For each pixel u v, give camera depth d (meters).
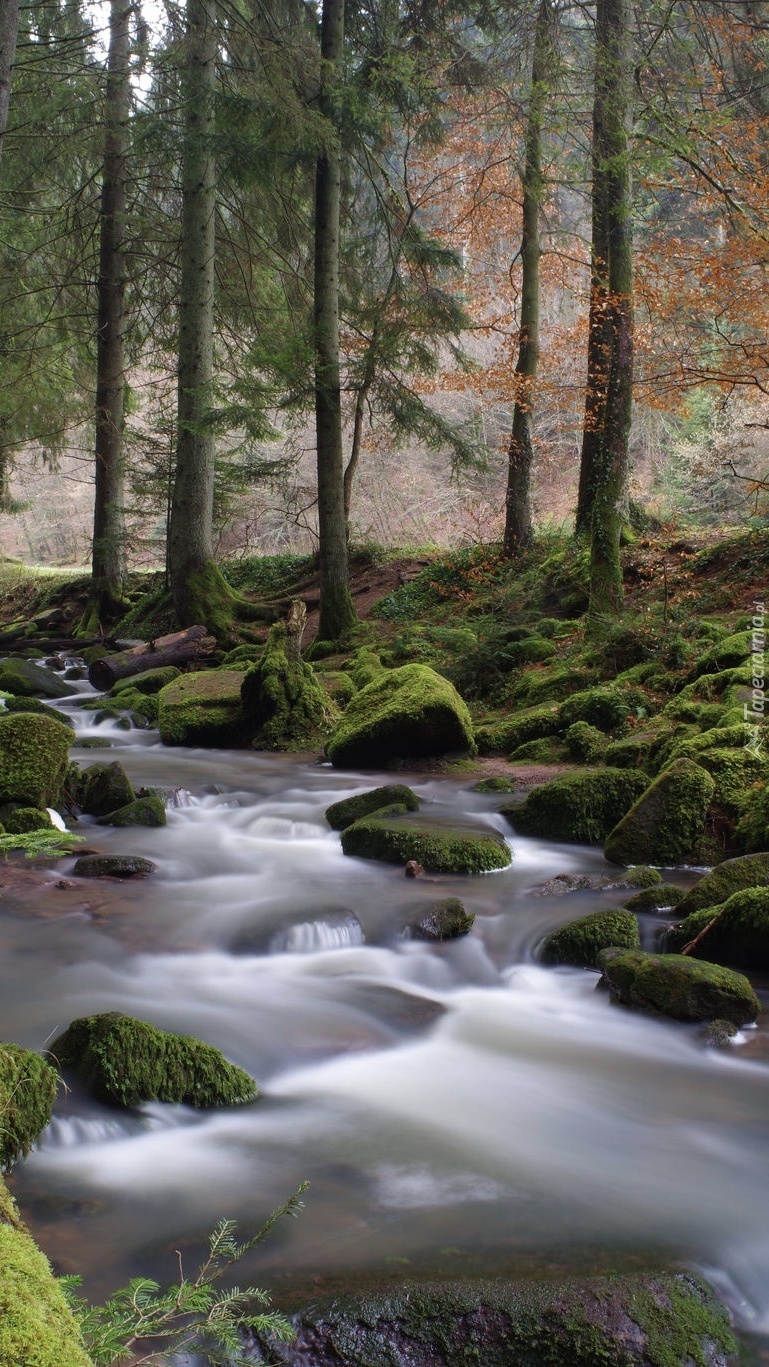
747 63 15.44
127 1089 3.58
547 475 32.59
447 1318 2.51
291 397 17.66
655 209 19.38
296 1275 2.70
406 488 33.78
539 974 5.28
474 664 13.40
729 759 7.56
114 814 7.95
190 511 19.02
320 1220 3.02
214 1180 3.25
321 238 17.19
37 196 22.27
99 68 19.44
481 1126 3.71
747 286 12.61
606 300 12.98
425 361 18.64
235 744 12.23
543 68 16.48
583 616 13.64
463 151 19.28
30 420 23.62
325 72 16.44
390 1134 3.62
